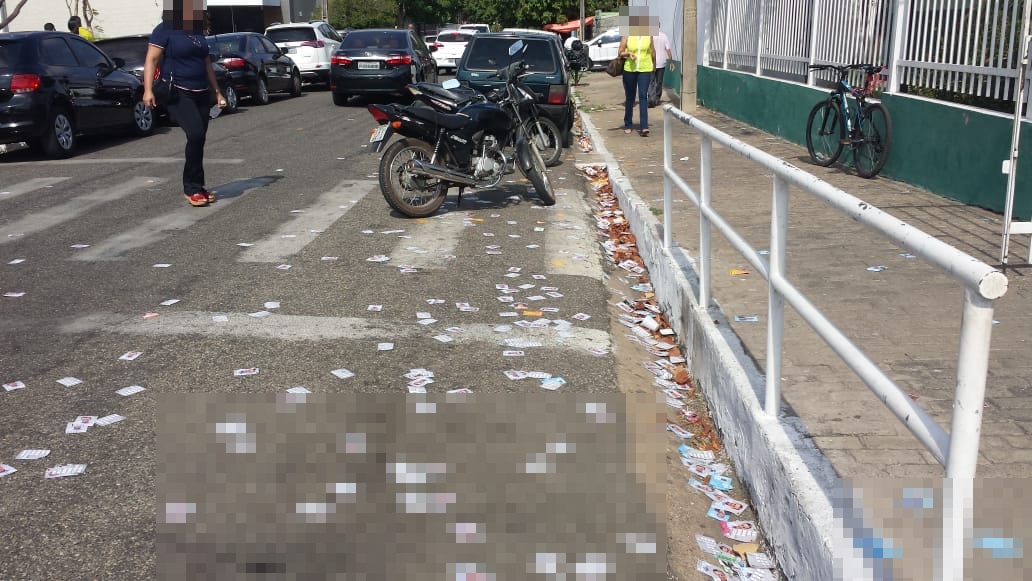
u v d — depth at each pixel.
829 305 5.09
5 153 12.90
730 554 3.42
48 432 4.05
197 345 5.12
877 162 8.93
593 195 10.12
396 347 5.12
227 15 33.28
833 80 10.75
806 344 4.56
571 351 5.14
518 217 8.61
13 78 11.77
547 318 5.70
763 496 3.50
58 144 12.32
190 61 8.59
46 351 5.04
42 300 5.97
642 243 7.56
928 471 3.20
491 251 7.28
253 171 11.04
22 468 3.72
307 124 16.19
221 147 13.24
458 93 8.67
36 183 10.34
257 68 19.75
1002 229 6.16
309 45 23.95
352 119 17.05
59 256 7.07
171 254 7.12
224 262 6.88
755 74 13.93
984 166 7.39
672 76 20.97
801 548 2.98
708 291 5.09
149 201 9.23
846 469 3.23
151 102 8.57
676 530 3.49
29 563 3.07
